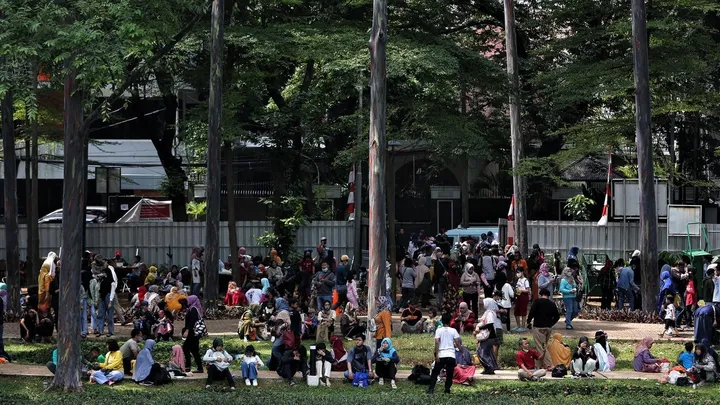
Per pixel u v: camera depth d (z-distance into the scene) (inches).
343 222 3472.0
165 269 3225.9
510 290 2359.7
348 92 3095.5
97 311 2220.7
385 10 2161.7
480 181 4719.5
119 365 1893.5
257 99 3176.7
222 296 2970.0
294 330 1931.6
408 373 1934.1
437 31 3221.0
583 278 2945.4
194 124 2974.9
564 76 2945.4
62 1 1636.3
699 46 2945.4
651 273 2600.9
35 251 3093.0
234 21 3034.0
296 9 3223.4
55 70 1679.4
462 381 1847.9
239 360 2041.1
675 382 1877.5
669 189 3494.1
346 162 3036.4
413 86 2918.3
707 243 3107.8
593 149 2881.4
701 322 2078.0
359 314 2635.3
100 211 4399.6
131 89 3100.4
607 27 2933.1
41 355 2069.4
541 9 3481.8
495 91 3051.2
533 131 3715.6
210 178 2677.2
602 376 1945.1
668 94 2942.9
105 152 4298.7
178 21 1792.6
